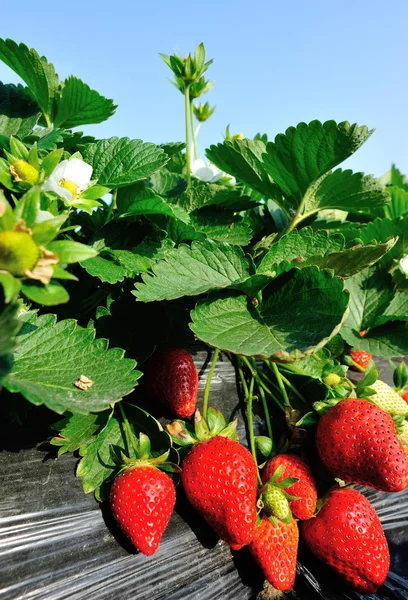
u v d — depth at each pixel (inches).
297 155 11.4
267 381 12.4
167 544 9.6
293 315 9.2
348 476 10.2
